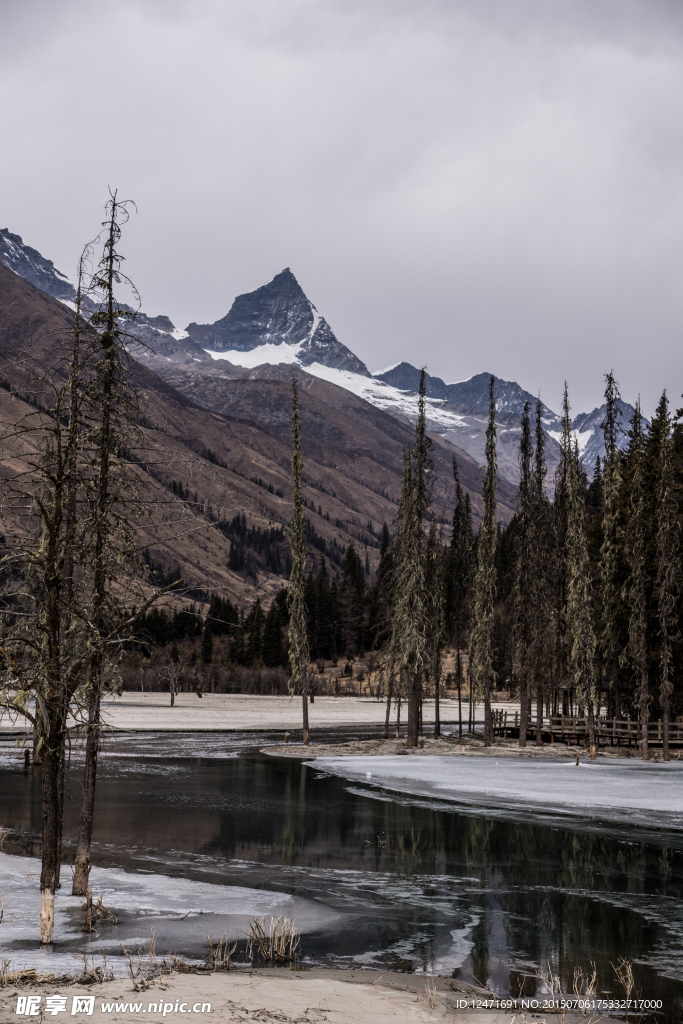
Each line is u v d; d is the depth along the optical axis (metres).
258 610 164.62
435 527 59.69
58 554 14.54
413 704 59.28
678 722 53.38
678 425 58.94
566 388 65.19
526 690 59.19
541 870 22.86
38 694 14.45
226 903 18.42
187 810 32.66
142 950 14.46
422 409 57.91
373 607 160.25
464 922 17.61
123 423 16.19
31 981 11.90
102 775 43.78
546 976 14.16
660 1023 11.94
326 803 34.94
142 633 16.25
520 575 59.34
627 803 34.81
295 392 61.50
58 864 18.36
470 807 33.97
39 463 15.00
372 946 15.67
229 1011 10.50
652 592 54.66
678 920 18.03
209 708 117.19
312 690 133.00
